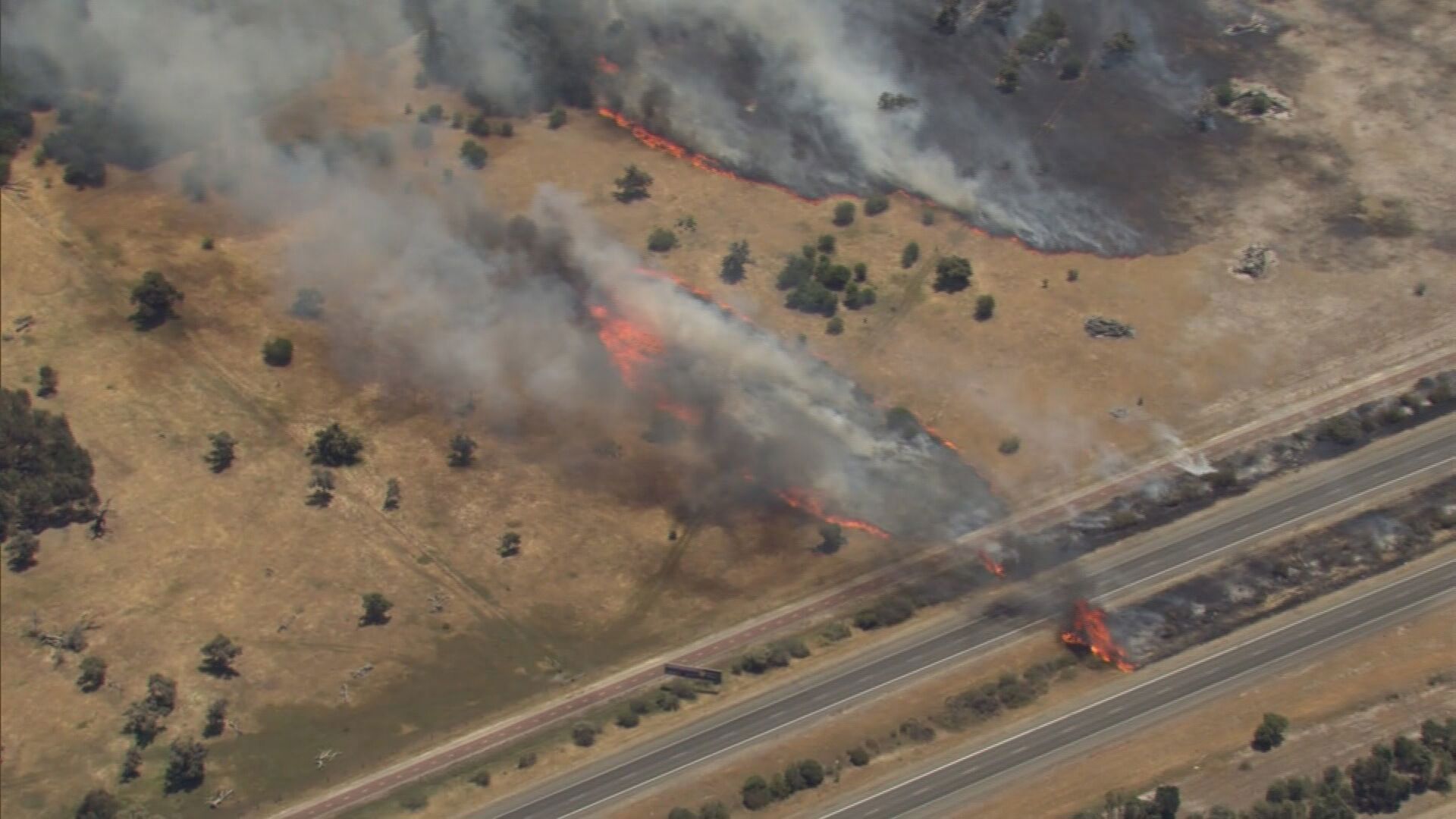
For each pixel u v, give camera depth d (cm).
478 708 16500
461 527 18125
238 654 17062
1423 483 17638
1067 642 16425
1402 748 14388
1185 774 14750
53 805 15900
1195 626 16400
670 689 16412
